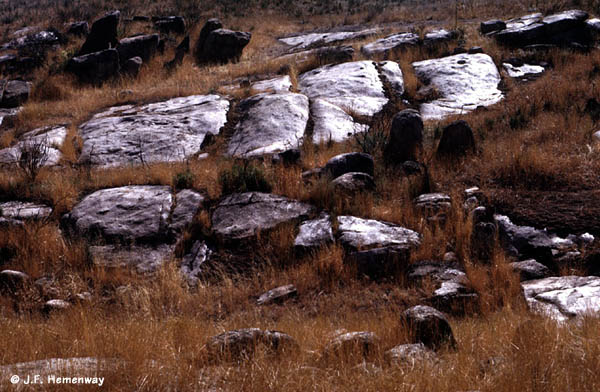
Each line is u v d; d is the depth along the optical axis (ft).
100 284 26.21
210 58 81.35
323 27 103.81
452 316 22.24
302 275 25.90
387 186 33.17
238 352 14.16
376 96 55.26
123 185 36.06
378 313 22.70
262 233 29.35
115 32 83.25
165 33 92.17
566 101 47.88
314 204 31.68
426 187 32.86
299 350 14.83
